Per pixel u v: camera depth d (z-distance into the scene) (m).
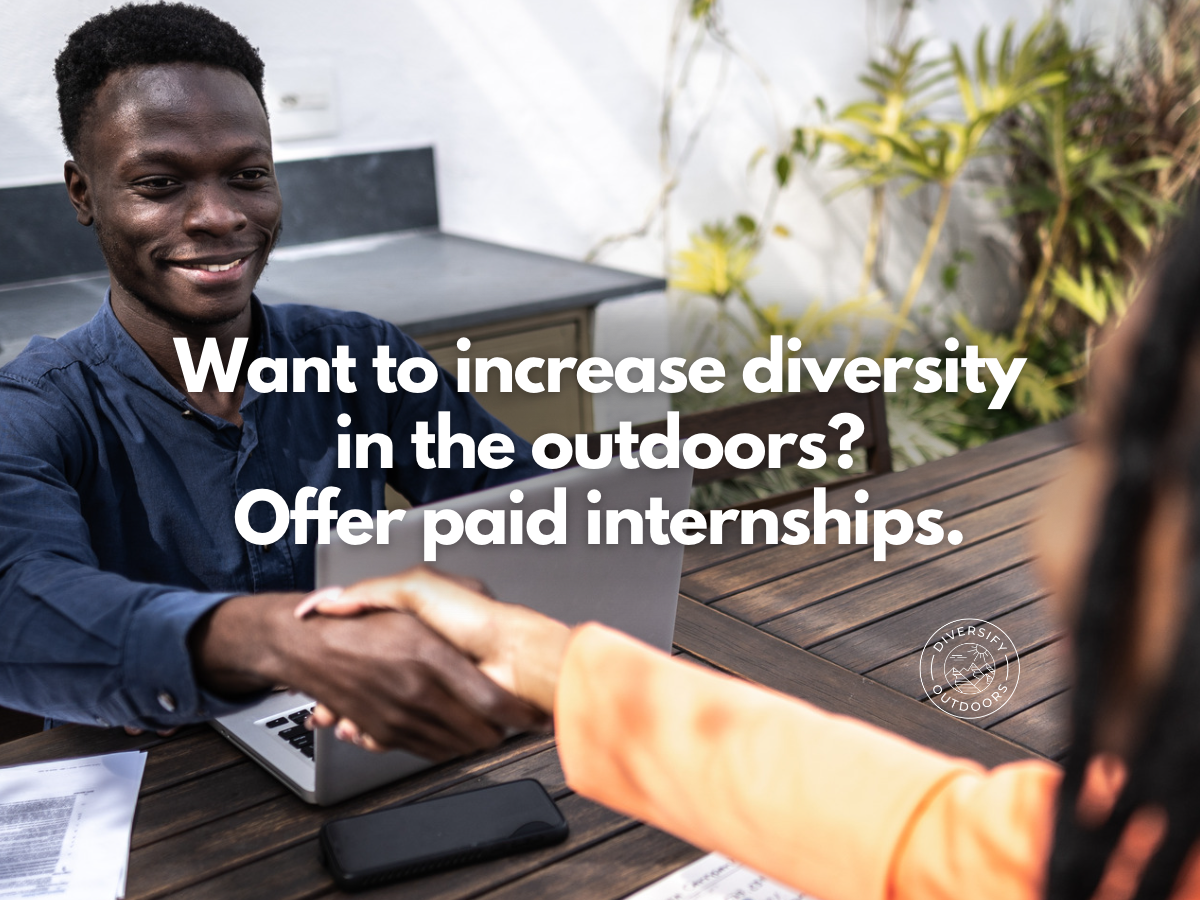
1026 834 0.43
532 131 2.99
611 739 0.54
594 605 0.94
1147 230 3.91
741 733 0.52
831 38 3.62
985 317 4.36
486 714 0.62
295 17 2.53
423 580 0.67
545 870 0.82
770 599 1.33
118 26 1.10
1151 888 0.31
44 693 0.82
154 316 1.16
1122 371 0.30
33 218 2.26
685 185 3.38
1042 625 1.26
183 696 0.75
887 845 0.46
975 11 4.00
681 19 3.22
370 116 2.70
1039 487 1.71
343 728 0.72
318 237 2.65
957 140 4.00
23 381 1.12
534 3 2.91
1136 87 4.07
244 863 0.83
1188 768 0.29
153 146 1.09
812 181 3.70
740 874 0.81
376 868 0.80
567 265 2.44
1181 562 0.28
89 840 0.86
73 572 0.87
